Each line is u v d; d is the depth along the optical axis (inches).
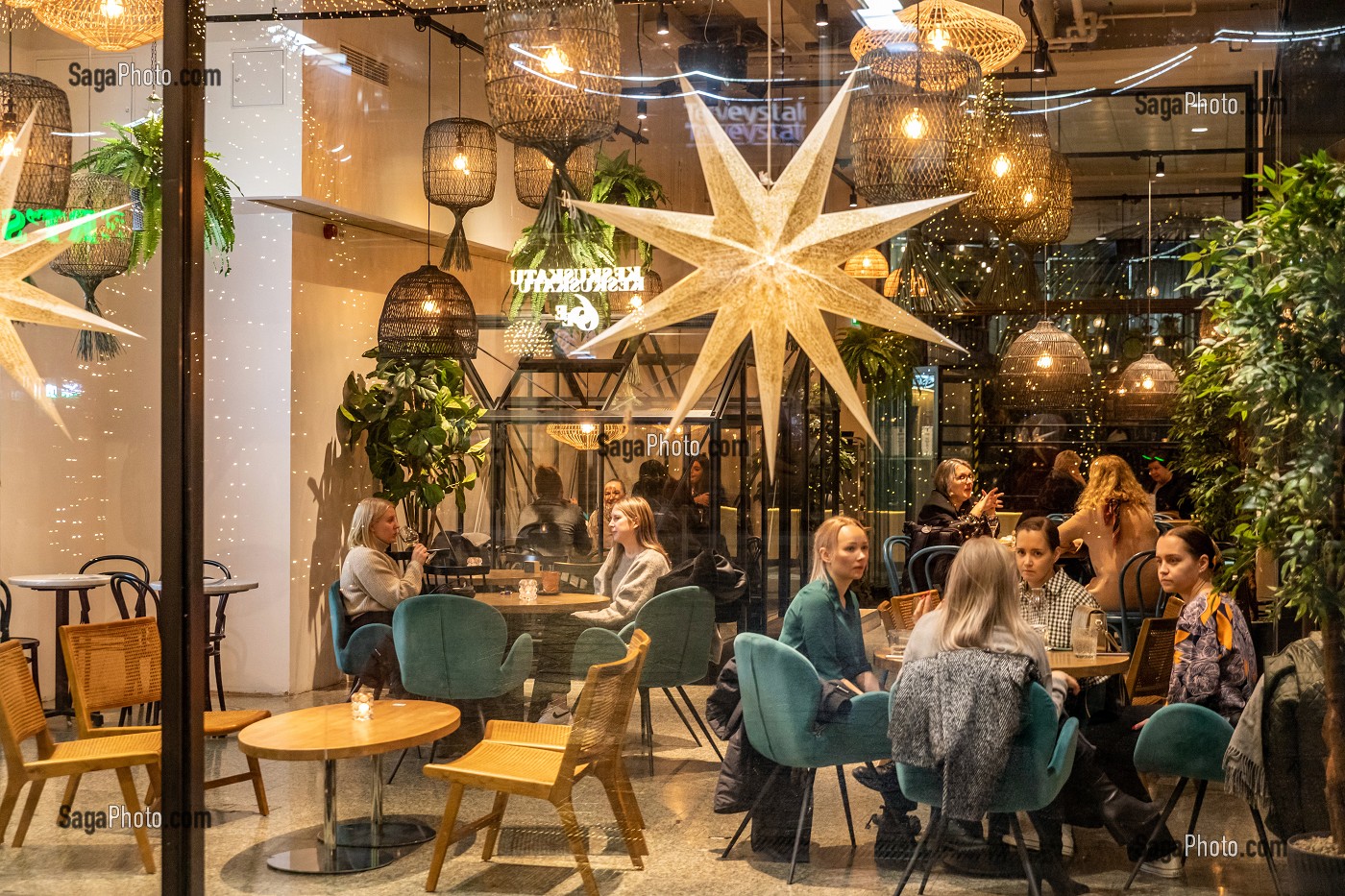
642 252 176.1
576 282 177.5
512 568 175.9
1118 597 162.9
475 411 179.2
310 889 158.1
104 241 192.7
